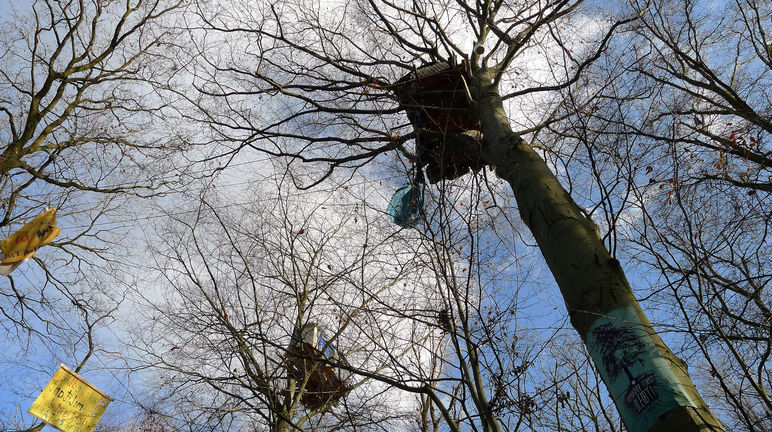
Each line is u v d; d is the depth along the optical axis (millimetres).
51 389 6355
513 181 5473
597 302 4168
